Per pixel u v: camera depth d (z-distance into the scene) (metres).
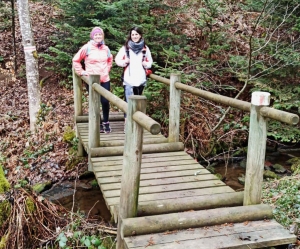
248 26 7.60
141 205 2.88
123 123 6.13
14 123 7.48
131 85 5.07
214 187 3.59
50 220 4.11
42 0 10.94
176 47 7.31
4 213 3.94
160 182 3.69
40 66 9.25
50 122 7.17
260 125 2.93
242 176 6.29
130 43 5.03
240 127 7.19
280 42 7.09
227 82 7.96
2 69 9.41
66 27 7.81
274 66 6.93
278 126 6.78
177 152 4.74
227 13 7.76
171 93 4.76
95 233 4.06
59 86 8.68
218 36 7.44
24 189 4.14
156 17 7.72
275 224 2.91
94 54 5.17
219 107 7.03
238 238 2.69
